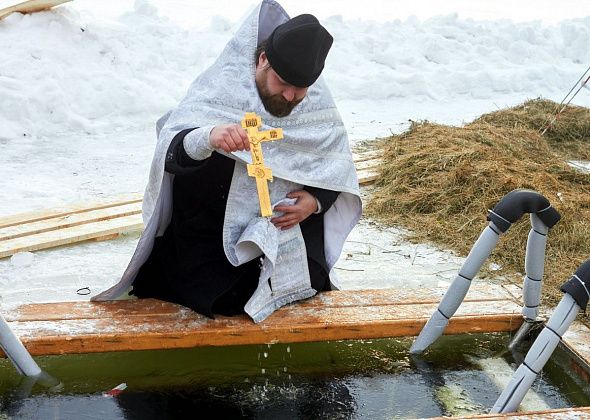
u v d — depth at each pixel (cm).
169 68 1372
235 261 523
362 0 2719
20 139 1079
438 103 1498
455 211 807
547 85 1658
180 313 542
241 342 525
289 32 489
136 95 1233
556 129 1149
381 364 530
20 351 485
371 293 591
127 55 1306
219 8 2342
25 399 479
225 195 530
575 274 431
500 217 502
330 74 1530
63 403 477
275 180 534
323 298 577
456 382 516
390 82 1524
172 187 539
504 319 561
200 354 523
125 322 526
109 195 862
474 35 1788
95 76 1221
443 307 528
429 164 891
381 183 912
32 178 913
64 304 552
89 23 1306
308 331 532
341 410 483
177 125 517
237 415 474
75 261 675
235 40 529
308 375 516
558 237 710
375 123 1285
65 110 1144
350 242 746
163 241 561
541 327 557
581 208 796
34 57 1199
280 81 507
